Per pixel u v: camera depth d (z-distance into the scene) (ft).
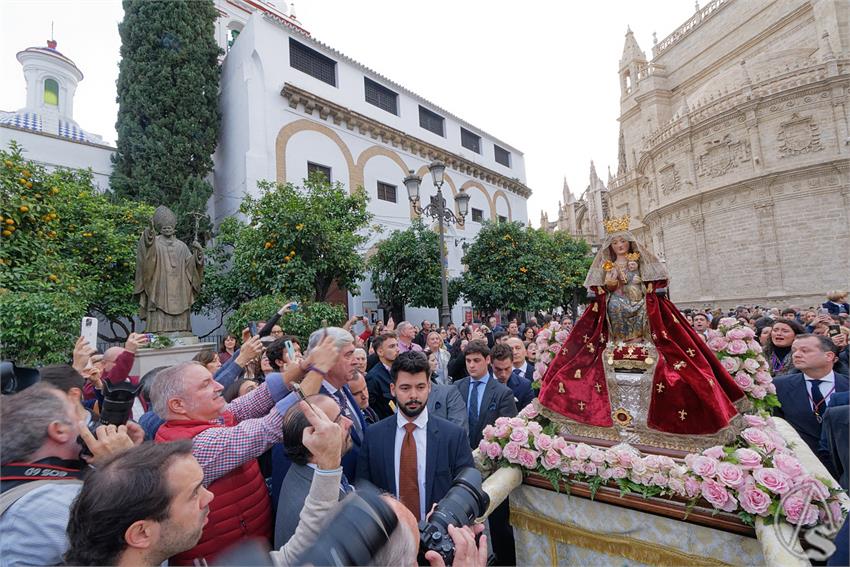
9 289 21.43
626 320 9.75
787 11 87.56
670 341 9.01
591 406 9.91
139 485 4.33
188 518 4.65
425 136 71.05
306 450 6.72
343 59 59.52
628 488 8.21
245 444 6.98
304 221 34.55
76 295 25.29
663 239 90.68
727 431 8.16
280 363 12.40
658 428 8.88
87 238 31.81
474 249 54.54
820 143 66.03
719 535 7.43
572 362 10.49
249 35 50.39
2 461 5.30
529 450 9.43
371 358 20.52
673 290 86.84
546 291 53.16
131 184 45.47
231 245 44.34
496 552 11.29
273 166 49.60
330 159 55.88
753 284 72.23
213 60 52.39
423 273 48.57
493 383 13.64
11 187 23.85
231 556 4.20
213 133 50.88
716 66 104.58
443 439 9.25
